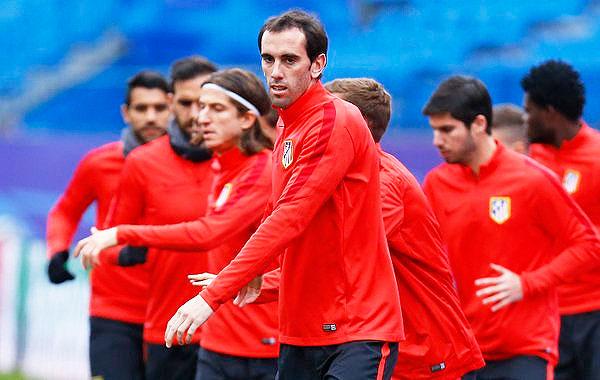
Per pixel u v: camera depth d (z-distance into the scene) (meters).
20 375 42.16
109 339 25.62
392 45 59.12
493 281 21.02
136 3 69.00
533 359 21.56
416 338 18.48
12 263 43.41
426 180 22.97
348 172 15.07
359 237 15.21
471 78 21.83
